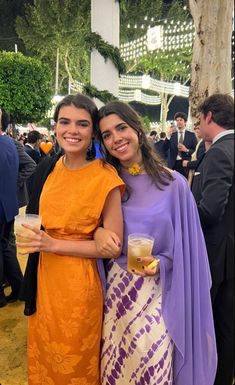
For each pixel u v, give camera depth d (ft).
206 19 13.05
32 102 27.27
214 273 5.98
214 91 13.46
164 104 84.07
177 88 74.95
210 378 5.52
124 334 5.25
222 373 6.29
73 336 5.16
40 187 5.57
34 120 28.91
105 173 5.09
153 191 5.30
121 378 5.35
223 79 13.44
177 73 76.18
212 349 5.48
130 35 59.47
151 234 5.20
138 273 4.88
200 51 13.44
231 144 5.79
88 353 5.29
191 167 14.47
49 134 48.24
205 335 5.44
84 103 5.07
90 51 11.12
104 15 10.69
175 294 5.16
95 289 5.20
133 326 5.16
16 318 10.05
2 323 9.77
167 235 5.21
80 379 5.32
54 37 57.21
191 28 50.37
